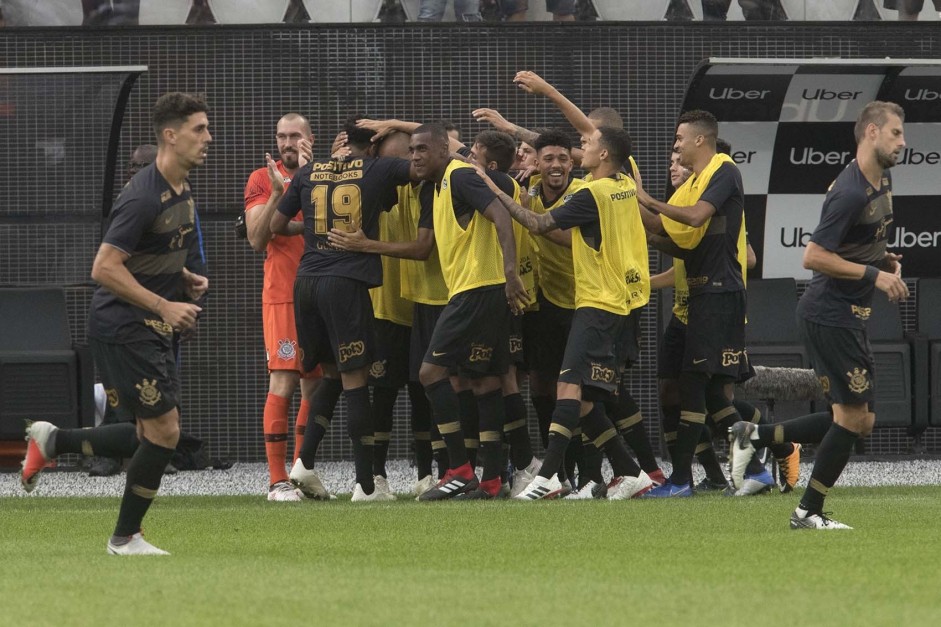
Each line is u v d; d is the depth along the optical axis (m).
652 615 15.69
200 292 22.56
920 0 46.38
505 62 45.62
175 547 22.84
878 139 23.75
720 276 33.50
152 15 45.47
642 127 45.88
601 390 32.16
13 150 43.50
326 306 32.75
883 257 24.61
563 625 15.06
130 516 21.78
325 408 34.16
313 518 27.55
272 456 34.75
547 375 35.22
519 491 34.56
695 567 19.78
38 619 15.50
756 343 42.53
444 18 45.78
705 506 29.61
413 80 45.53
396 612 15.88
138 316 21.33
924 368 42.34
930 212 44.94
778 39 46.00
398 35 45.47
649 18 45.97
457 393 34.84
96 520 28.03
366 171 32.84
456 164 32.28
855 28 46.19
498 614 15.75
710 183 33.41
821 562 20.23
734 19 46.06
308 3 45.69
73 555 21.75
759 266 44.91
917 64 40.84
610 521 26.38
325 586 17.91
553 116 45.66
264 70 45.41
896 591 17.47
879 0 46.38
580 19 45.84
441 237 32.59
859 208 23.72
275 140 45.44
